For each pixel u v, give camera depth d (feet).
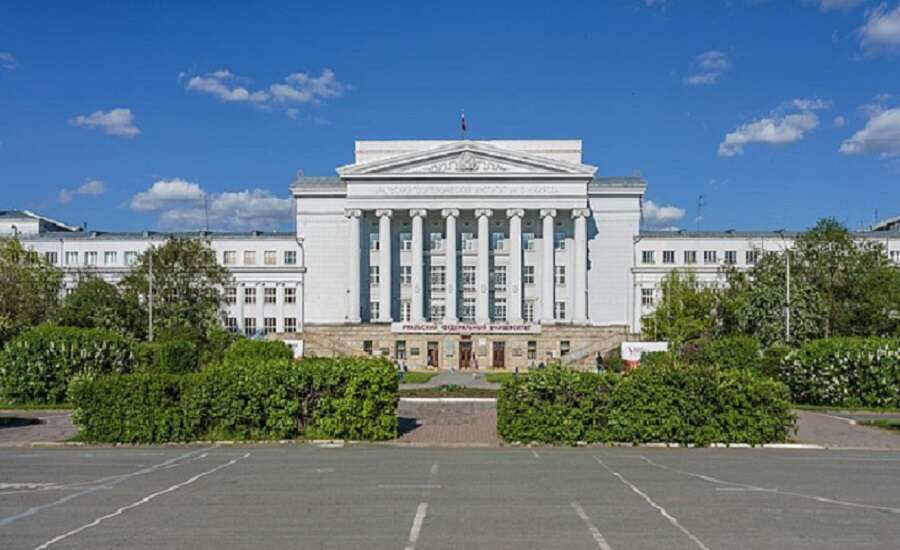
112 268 321.93
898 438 82.43
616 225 318.04
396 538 38.81
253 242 323.57
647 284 314.14
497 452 72.02
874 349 123.34
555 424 77.20
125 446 75.77
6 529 40.83
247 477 57.21
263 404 79.10
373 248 318.86
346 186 317.01
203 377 79.20
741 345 137.59
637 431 76.74
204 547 37.22
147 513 44.65
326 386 79.82
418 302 304.50
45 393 122.42
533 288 315.17
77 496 49.78
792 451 73.72
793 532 40.27
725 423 76.79
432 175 305.73
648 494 50.47
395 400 80.94
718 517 43.68
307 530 40.50
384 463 64.44
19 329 144.77
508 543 37.86
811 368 126.21
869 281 197.88
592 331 271.28
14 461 65.72
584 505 46.85
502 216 313.73
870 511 45.44
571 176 304.50
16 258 243.40
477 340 273.33
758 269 203.82
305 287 321.93
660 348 195.52
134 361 133.80
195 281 220.84
